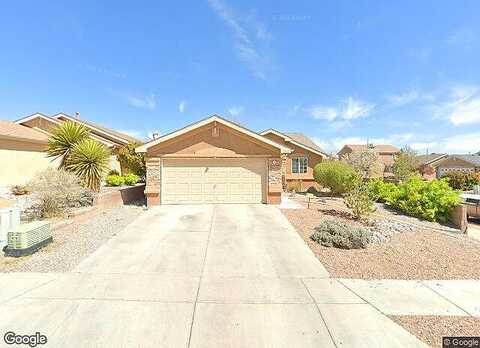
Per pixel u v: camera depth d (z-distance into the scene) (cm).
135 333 363
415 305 450
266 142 1341
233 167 1360
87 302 438
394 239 842
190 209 1216
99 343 344
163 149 1328
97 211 1102
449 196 1230
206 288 495
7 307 420
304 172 2261
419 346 349
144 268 580
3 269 562
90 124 2639
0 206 1134
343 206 1384
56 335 357
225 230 880
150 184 1312
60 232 832
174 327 378
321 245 748
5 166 1669
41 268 570
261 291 488
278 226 933
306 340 355
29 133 1916
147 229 883
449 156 4672
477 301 467
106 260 621
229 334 365
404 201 1388
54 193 969
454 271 596
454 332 379
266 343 348
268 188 1355
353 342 353
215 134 1342
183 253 673
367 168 2769
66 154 1298
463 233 1078
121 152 2244
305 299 462
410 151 3634
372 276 563
